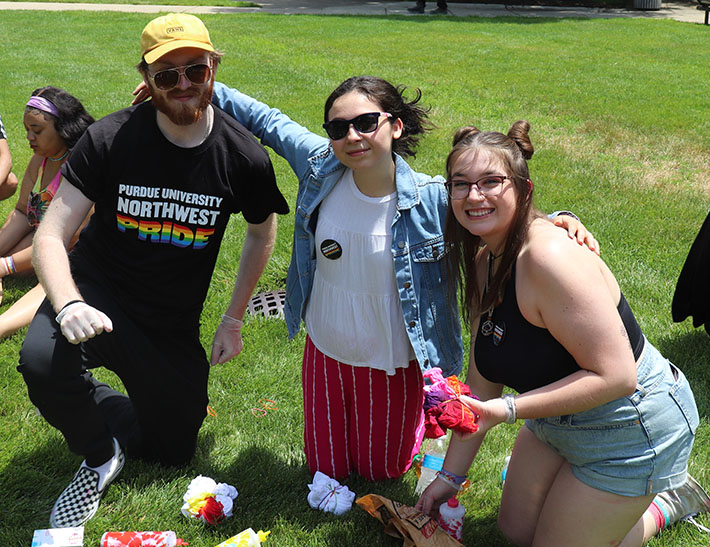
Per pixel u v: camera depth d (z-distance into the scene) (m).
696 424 2.60
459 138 2.53
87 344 2.87
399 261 2.77
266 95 10.45
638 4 23.67
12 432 3.45
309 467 3.25
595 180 7.16
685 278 4.23
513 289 2.45
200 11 20.61
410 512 2.76
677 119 9.69
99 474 3.01
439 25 18.41
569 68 13.16
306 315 3.11
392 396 3.01
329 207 2.84
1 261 4.87
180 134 2.75
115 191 2.79
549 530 2.68
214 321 4.52
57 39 15.42
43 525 2.95
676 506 2.92
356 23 18.31
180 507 3.04
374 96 2.59
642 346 2.51
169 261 2.90
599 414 2.47
